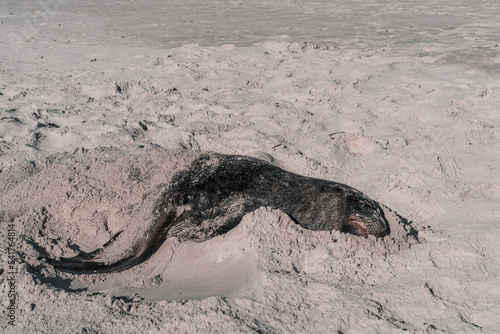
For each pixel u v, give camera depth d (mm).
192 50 13539
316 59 11953
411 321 3473
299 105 8789
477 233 4617
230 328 3410
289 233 4535
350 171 6344
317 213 4797
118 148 6844
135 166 5539
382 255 4359
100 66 12250
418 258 4258
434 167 6109
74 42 15484
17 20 20141
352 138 7195
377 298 3738
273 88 9922
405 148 6875
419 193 5562
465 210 5195
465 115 7828
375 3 22906
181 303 3789
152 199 4895
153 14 21453
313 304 3736
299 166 6367
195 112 8547
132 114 8695
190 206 4797
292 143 7137
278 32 16031
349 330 3418
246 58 12406
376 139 7113
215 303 3707
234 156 5191
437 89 9242
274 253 4320
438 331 3270
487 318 3404
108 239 4973
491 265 4094
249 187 4902
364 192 5770
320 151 6809
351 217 4652
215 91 9805
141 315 3686
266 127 7746
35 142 7453
